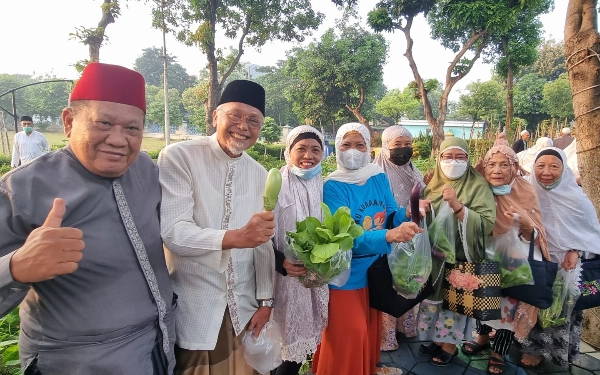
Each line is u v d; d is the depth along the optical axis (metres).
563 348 2.79
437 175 2.78
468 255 2.52
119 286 1.42
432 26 18.95
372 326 2.62
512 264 2.50
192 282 1.80
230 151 1.81
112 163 1.35
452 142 2.66
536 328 2.88
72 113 1.36
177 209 1.69
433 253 2.54
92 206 1.37
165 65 20.05
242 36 19.14
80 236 1.15
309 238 1.88
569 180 2.77
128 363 1.41
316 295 2.28
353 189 2.50
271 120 29.58
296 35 19.72
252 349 2.00
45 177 1.32
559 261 2.77
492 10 15.07
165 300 1.61
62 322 1.34
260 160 21.70
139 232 1.49
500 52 19.64
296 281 2.22
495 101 30.03
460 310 2.52
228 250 1.64
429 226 2.56
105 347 1.38
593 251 2.70
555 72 41.59
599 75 3.32
